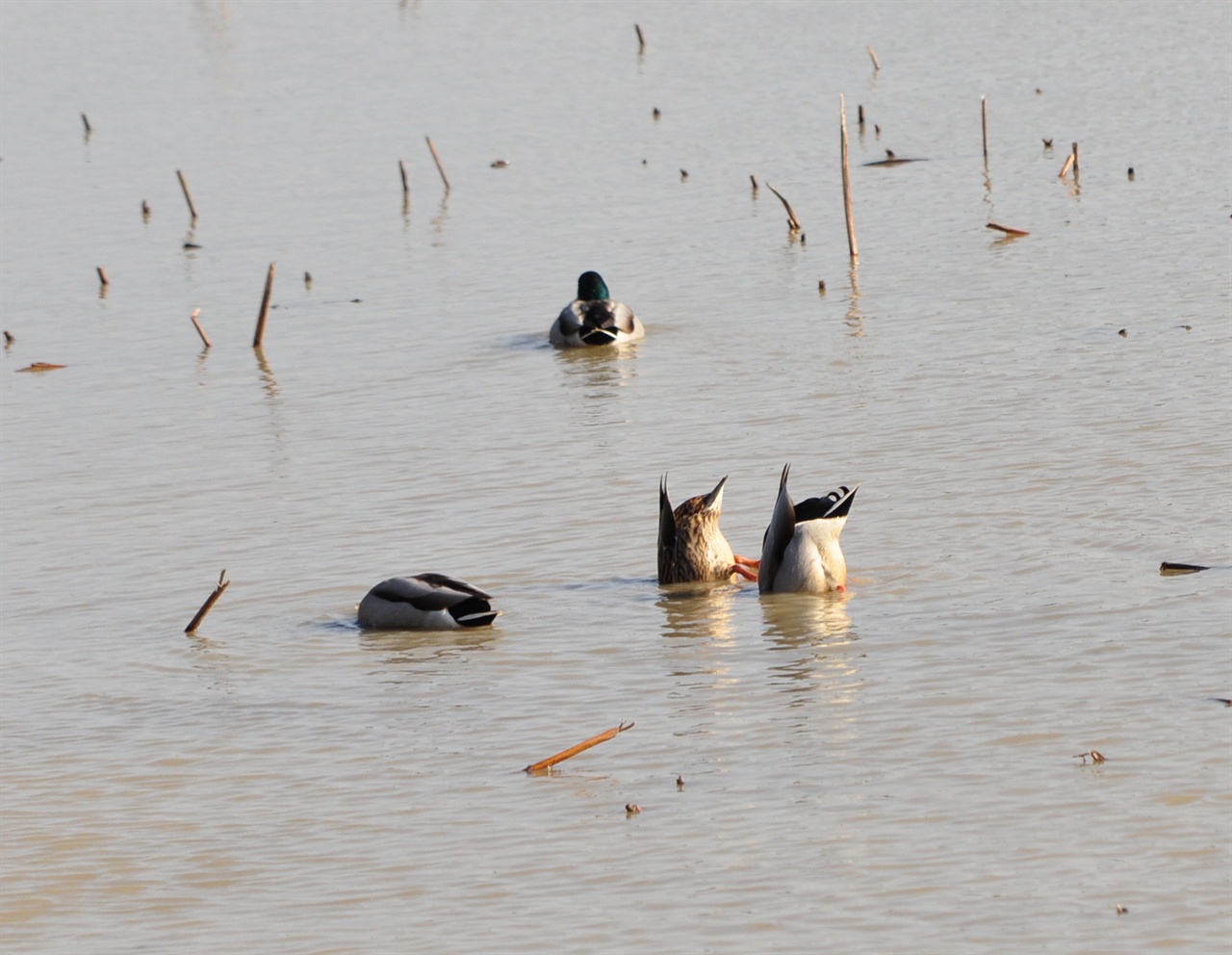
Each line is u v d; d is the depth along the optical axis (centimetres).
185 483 2309
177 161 5103
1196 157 3984
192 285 3666
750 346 2825
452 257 3747
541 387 2689
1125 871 1082
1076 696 1381
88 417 2711
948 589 1677
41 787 1385
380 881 1168
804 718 1395
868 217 3772
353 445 2439
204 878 1199
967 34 6094
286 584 1877
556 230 3922
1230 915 1019
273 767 1396
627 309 2955
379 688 1558
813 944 1021
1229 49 5350
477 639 1667
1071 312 2798
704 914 1073
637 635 1639
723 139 4825
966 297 2986
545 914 1093
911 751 1308
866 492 2012
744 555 1859
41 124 5822
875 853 1139
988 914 1042
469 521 2050
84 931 1130
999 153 4303
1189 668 1414
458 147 4975
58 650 1725
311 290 3553
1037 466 2031
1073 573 1677
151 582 1920
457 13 7419
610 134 5009
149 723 1515
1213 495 1862
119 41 7375
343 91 6000
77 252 4062
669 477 2161
